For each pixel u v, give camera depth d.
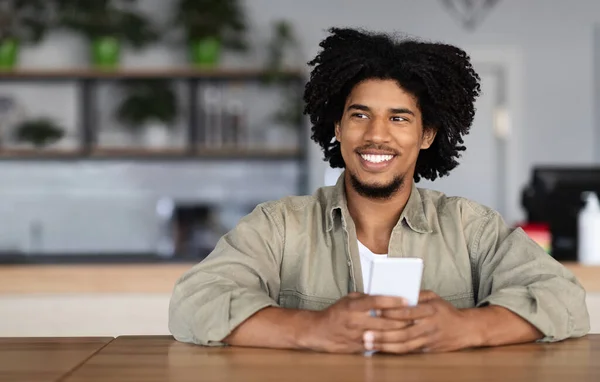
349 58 1.69
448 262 1.74
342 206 1.74
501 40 5.89
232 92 5.77
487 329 1.44
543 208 3.47
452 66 1.74
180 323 1.55
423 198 1.81
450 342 1.41
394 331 1.38
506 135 5.89
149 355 1.41
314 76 1.81
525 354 1.40
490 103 5.95
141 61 5.89
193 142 5.73
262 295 1.53
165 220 5.99
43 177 5.96
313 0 5.88
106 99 5.80
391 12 5.88
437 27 5.88
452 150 1.85
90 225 5.98
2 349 1.48
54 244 5.96
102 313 2.97
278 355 1.40
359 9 5.88
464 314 1.45
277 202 1.81
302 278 1.73
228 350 1.45
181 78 5.71
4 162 5.93
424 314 1.39
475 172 5.97
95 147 5.73
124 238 5.99
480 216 1.78
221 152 5.73
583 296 1.58
